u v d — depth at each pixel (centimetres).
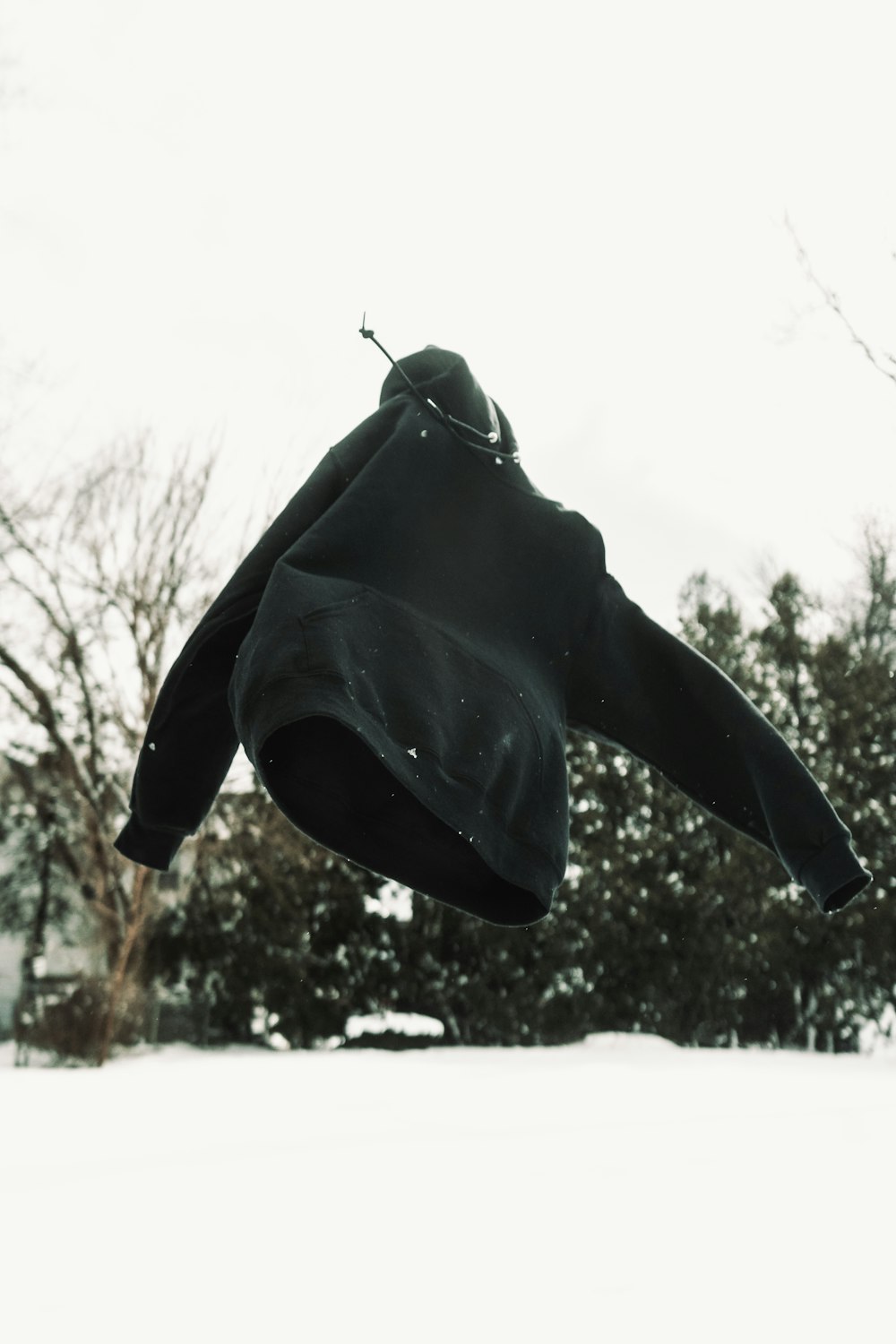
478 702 203
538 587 228
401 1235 392
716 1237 381
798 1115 854
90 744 1839
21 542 1795
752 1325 272
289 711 169
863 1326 270
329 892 2006
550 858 209
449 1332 272
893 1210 429
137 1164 564
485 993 2003
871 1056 2011
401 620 200
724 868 2083
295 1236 390
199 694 205
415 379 237
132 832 215
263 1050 1966
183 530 1853
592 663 236
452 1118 825
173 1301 304
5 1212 432
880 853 2130
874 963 2098
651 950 2075
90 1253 364
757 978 2097
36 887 1966
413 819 213
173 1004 1969
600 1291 310
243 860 1948
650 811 2117
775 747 230
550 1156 602
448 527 219
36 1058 1650
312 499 211
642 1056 1783
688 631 2280
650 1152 616
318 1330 275
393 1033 1997
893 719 2159
